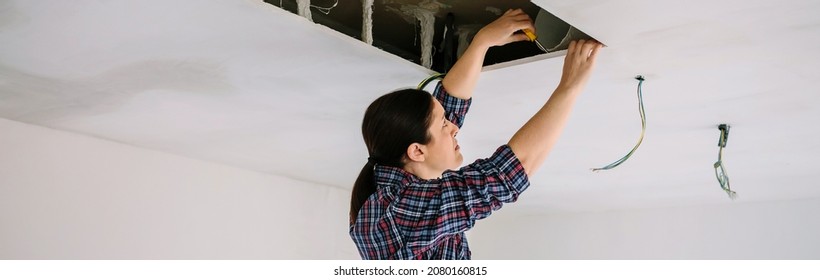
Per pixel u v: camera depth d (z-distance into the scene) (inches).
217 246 168.7
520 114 122.8
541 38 96.6
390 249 65.9
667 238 209.0
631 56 96.5
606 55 96.3
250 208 177.0
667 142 139.6
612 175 171.8
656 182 177.2
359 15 112.0
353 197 71.4
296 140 147.7
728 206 201.5
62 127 145.1
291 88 114.6
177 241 162.1
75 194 148.3
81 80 115.0
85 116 136.2
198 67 107.0
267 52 100.2
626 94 112.6
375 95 116.2
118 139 152.9
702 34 88.6
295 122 134.1
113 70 109.9
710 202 200.4
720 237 200.5
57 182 146.2
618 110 120.8
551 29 96.7
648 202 205.0
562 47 97.0
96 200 151.0
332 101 120.3
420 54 122.6
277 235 181.2
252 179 179.0
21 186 141.6
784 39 89.3
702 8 81.4
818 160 148.8
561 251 226.8
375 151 69.4
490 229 243.4
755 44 91.1
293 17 89.5
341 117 129.7
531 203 215.2
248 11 87.6
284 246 181.9
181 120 135.9
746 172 162.6
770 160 150.6
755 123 125.3
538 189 193.2
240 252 172.7
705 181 173.2
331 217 195.0
